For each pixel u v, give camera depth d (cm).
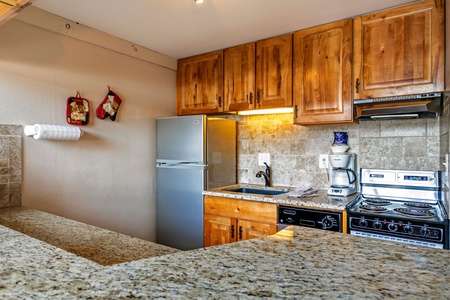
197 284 62
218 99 288
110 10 209
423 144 222
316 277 66
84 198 236
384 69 207
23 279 66
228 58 282
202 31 246
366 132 245
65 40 225
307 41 239
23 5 132
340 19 224
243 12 213
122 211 265
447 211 172
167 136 286
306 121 239
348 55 221
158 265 73
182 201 277
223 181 290
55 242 126
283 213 221
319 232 105
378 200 222
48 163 214
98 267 73
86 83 238
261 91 262
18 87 199
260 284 62
